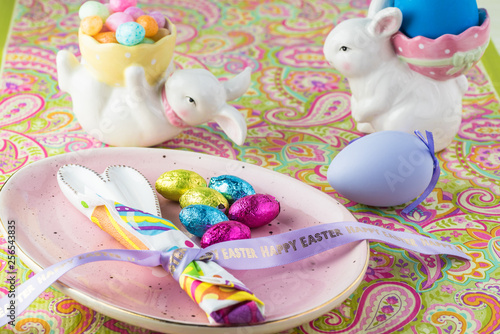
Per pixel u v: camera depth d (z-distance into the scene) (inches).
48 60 30.5
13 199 21.6
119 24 24.7
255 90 29.6
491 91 29.5
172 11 34.9
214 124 27.8
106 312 18.7
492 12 34.9
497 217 23.7
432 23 24.1
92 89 24.9
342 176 23.0
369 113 25.4
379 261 22.0
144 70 24.6
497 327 20.1
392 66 24.9
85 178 22.2
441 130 25.4
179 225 21.9
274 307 19.3
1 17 33.1
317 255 20.8
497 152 26.4
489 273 21.7
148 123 25.2
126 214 20.8
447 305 20.7
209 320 18.4
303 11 35.4
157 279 20.0
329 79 30.5
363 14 35.2
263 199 21.5
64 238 21.1
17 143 26.0
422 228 23.2
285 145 26.7
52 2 34.8
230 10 35.3
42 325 19.8
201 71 25.0
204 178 23.4
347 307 20.6
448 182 25.0
